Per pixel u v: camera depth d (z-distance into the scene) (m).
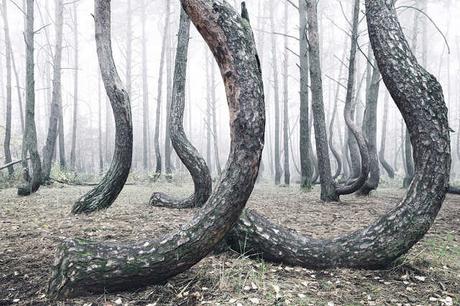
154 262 3.03
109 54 6.98
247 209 3.90
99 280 3.05
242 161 2.92
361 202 9.20
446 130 3.49
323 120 9.48
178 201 7.83
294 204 8.70
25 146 11.50
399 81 3.56
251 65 2.88
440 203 3.51
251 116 2.88
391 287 3.28
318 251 3.66
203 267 3.56
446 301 3.02
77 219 6.28
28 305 3.03
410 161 14.05
